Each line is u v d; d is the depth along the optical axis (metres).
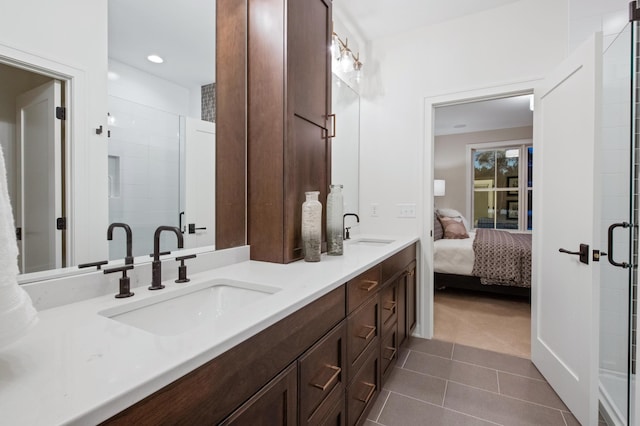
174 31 1.34
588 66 1.52
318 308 1.09
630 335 1.29
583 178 1.56
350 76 2.72
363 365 1.48
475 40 2.43
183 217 1.39
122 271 1.01
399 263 2.12
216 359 0.67
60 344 0.66
